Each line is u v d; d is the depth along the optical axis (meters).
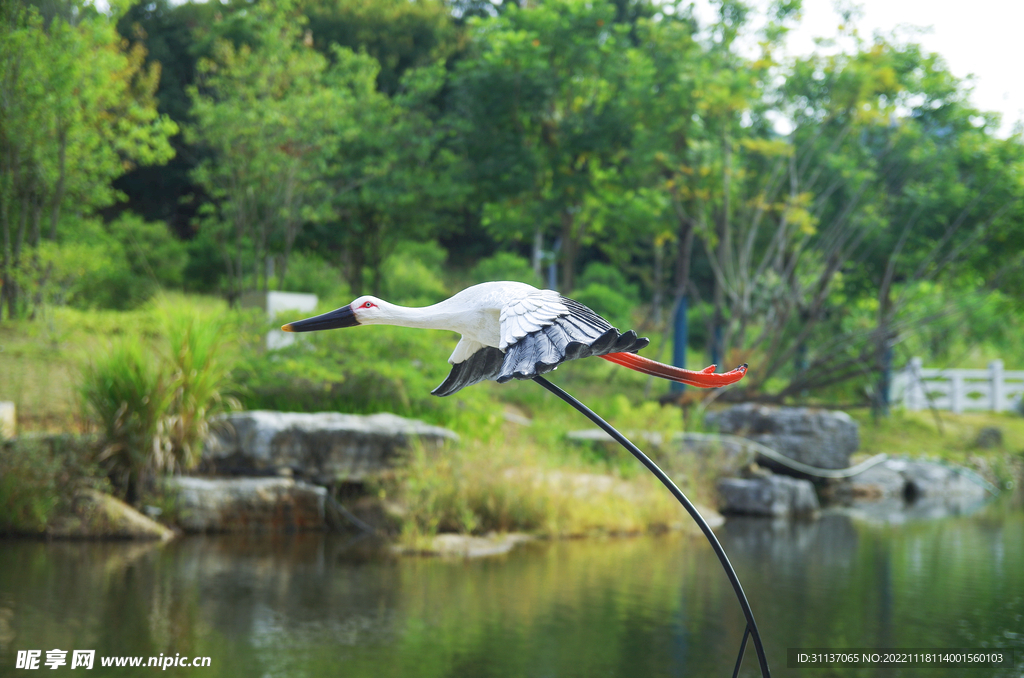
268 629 7.19
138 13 29.91
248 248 22.78
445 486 11.90
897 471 18.95
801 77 19.17
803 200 18.97
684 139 19.20
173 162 28.50
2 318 16.55
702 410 17.92
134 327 16.08
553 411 17.48
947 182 20.45
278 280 22.61
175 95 28.34
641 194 19.98
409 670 6.31
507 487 12.20
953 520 15.10
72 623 7.09
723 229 20.11
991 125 20.66
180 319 11.98
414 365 15.21
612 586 9.24
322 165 19.14
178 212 30.27
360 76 21.08
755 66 18.44
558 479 13.06
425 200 21.75
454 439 13.20
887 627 7.86
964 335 24.30
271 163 18.66
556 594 8.80
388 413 14.20
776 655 7.01
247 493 11.60
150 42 29.05
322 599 8.26
